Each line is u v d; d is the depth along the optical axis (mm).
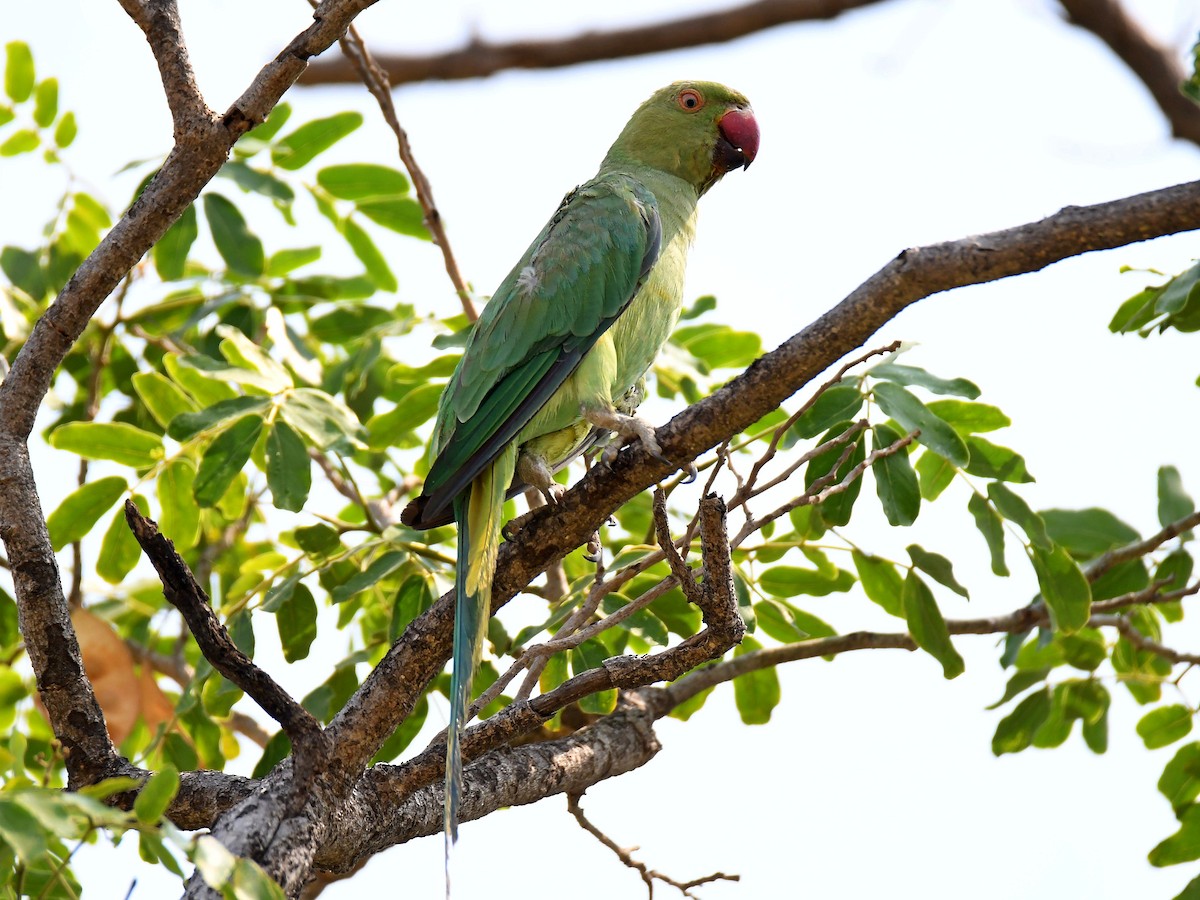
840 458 7355
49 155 10500
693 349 10617
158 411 9570
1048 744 9562
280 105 9977
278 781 6016
